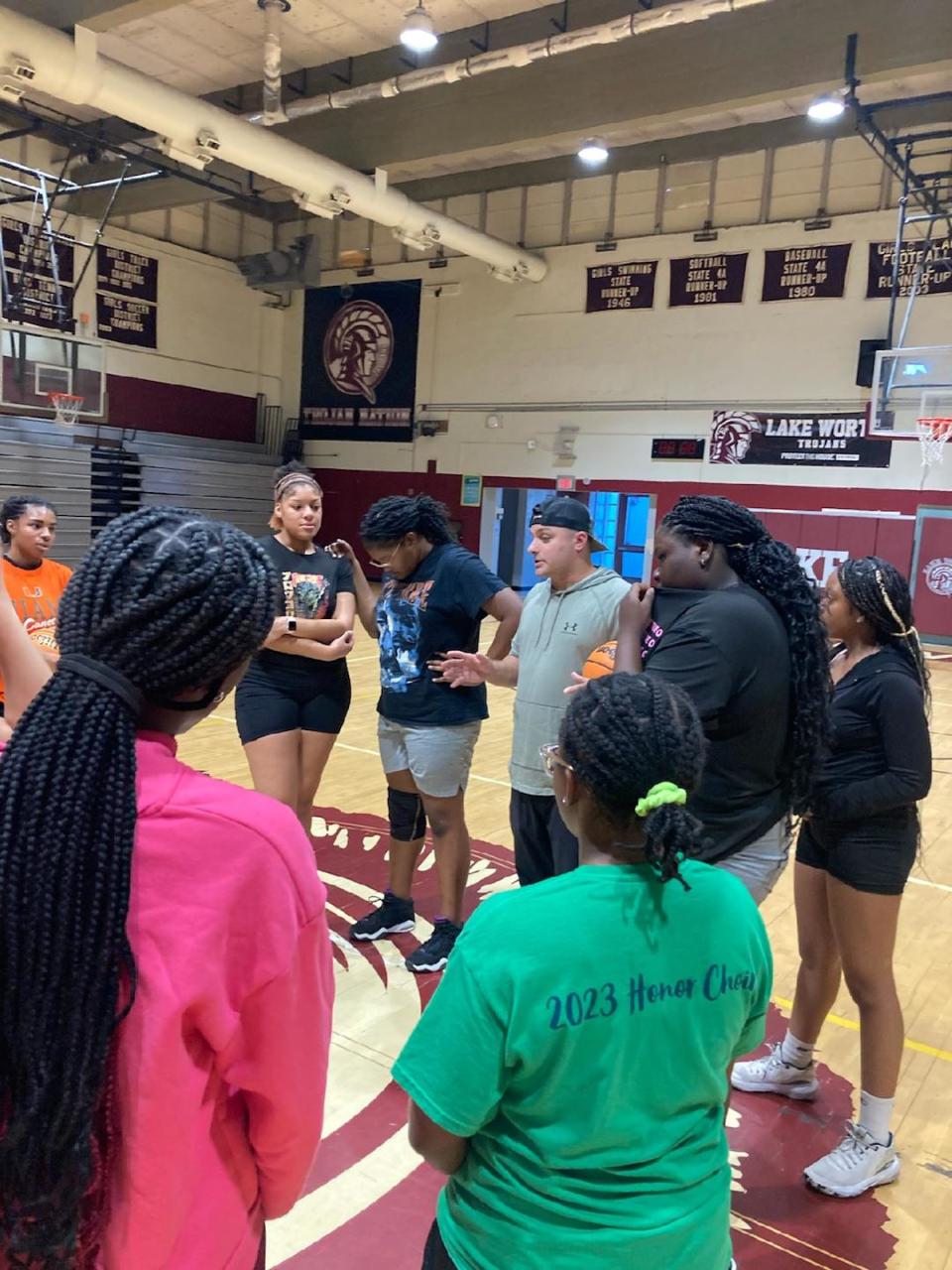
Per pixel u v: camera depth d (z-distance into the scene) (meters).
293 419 16.78
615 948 0.99
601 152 10.33
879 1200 2.06
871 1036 2.08
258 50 10.47
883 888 1.99
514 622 2.84
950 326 11.35
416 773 2.91
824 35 8.09
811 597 1.76
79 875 0.75
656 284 13.29
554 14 9.30
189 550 0.83
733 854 1.78
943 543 11.55
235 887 0.81
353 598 3.20
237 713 3.06
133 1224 0.80
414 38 8.09
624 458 13.73
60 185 11.49
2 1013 0.74
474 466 15.03
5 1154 0.75
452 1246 1.06
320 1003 0.90
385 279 15.60
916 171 11.43
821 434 12.23
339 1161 2.11
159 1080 0.77
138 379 14.71
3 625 1.16
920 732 1.94
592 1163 0.99
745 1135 2.28
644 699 1.06
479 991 0.96
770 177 12.41
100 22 7.88
